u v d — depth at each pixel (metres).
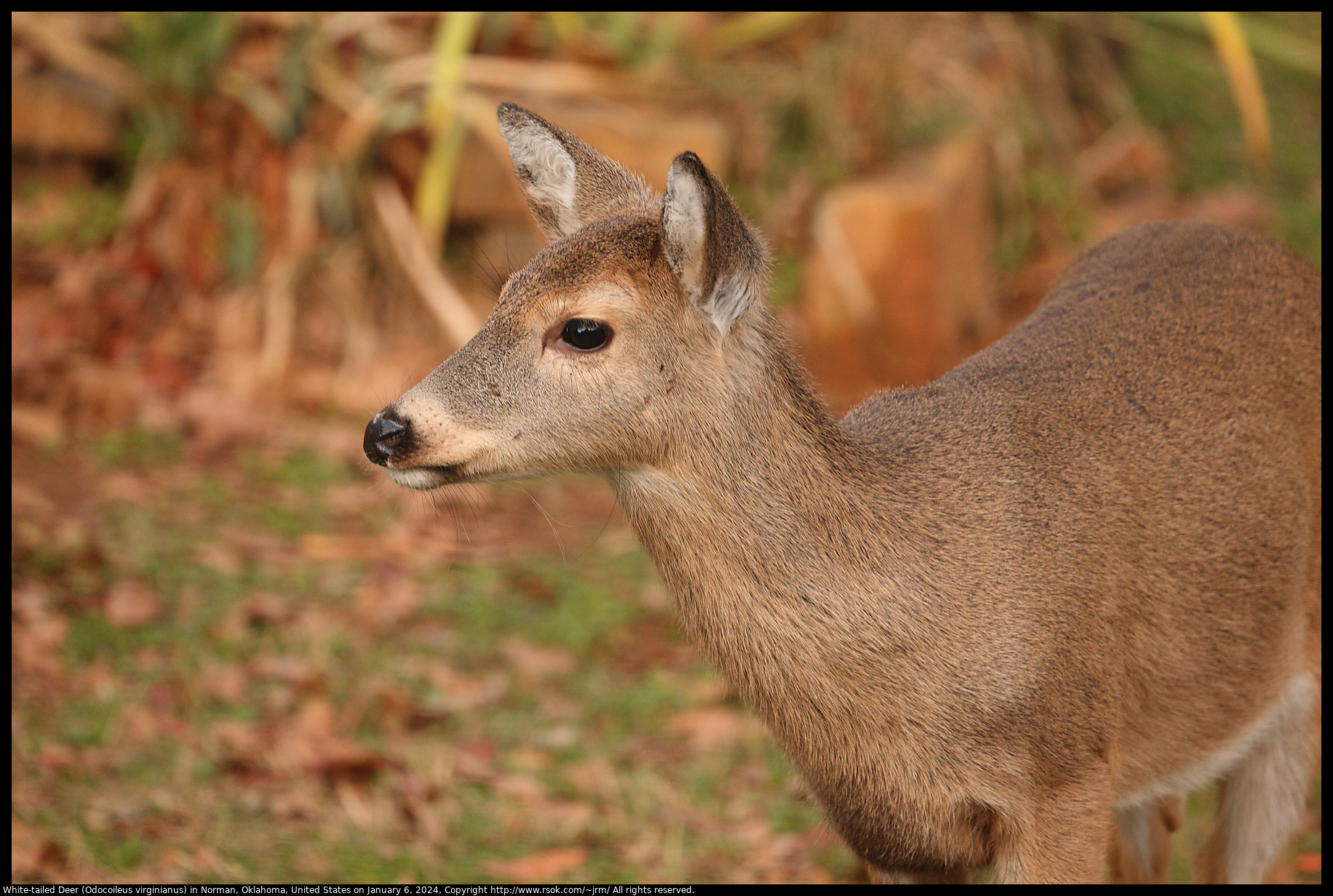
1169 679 7.51
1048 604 6.95
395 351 15.00
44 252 15.06
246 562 12.12
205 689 10.32
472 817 9.28
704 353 6.74
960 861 7.12
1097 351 7.74
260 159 15.57
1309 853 9.26
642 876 8.74
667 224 6.56
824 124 16.47
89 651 10.59
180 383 14.39
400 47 16.06
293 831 8.91
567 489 14.04
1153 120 18.98
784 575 6.82
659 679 11.06
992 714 6.83
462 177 15.65
